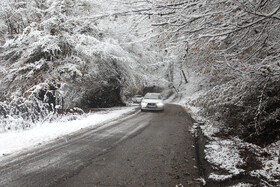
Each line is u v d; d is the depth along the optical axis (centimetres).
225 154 496
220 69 530
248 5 338
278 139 543
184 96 3344
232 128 748
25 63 1273
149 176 386
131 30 433
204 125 909
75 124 970
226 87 912
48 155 513
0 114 1034
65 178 378
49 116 1078
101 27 1460
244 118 664
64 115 1212
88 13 1317
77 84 1550
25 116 1030
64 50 1395
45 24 1268
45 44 1252
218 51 421
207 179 378
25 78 1263
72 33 1339
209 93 1401
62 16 1255
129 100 3253
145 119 1126
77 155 509
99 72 1753
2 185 354
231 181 365
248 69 399
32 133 776
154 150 546
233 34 425
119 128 867
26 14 1366
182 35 399
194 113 1401
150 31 395
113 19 424
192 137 697
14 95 1184
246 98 638
